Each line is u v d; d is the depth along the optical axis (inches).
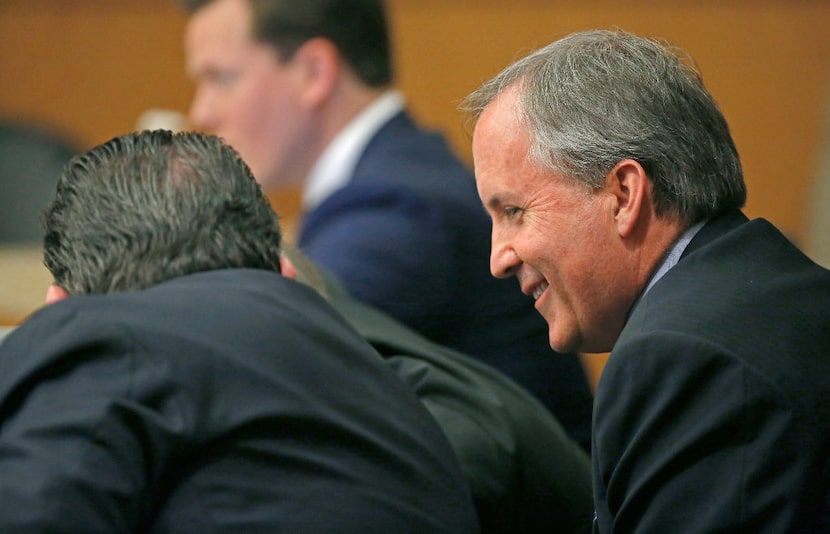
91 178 158.1
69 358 140.4
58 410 136.3
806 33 685.9
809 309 158.7
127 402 136.9
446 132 702.5
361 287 285.6
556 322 177.9
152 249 155.1
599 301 172.7
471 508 163.9
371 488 149.4
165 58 772.6
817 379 150.7
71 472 131.7
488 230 303.6
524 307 293.7
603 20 710.5
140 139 162.6
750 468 146.6
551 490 209.3
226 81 343.9
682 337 151.3
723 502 146.6
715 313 154.8
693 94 170.9
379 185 302.2
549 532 209.8
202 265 157.9
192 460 141.3
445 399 206.5
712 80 697.6
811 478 146.9
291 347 152.6
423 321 287.9
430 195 299.4
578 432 288.4
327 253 293.4
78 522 130.3
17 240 537.6
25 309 369.4
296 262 217.2
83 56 779.4
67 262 155.8
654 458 151.8
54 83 783.1
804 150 690.2
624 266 170.4
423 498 154.3
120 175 157.5
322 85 339.6
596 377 449.1
